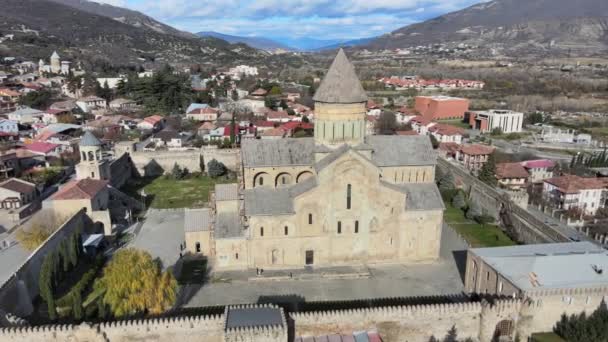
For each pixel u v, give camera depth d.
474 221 85.69
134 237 76.31
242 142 71.81
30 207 86.19
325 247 64.25
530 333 47.16
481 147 129.62
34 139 133.00
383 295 57.44
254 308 45.66
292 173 71.31
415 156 73.81
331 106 63.66
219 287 59.16
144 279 47.75
